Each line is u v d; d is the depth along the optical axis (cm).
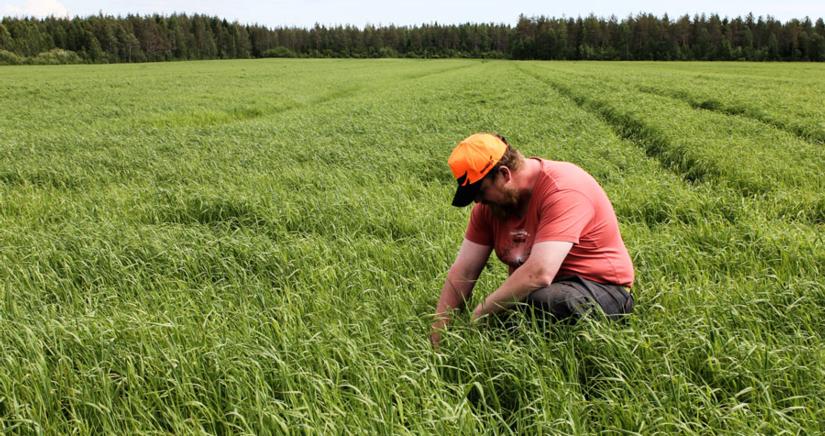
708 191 720
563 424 244
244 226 611
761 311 334
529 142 1210
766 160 895
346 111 2020
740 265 434
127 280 443
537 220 295
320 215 612
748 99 1964
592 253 305
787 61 10738
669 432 234
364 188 782
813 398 251
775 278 395
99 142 1284
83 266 470
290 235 570
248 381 281
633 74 4369
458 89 3131
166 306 376
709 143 1036
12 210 720
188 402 261
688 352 292
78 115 1967
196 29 12712
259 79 4484
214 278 469
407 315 352
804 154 968
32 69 7188
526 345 300
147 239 529
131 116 1920
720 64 8569
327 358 292
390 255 479
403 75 5381
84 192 795
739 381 273
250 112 2209
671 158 1027
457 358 296
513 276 290
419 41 14300
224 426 259
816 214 639
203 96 2719
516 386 276
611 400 253
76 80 4300
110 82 4006
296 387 278
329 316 357
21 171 935
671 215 619
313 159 1044
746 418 240
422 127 1510
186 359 294
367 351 299
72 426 263
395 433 238
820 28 10975
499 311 309
